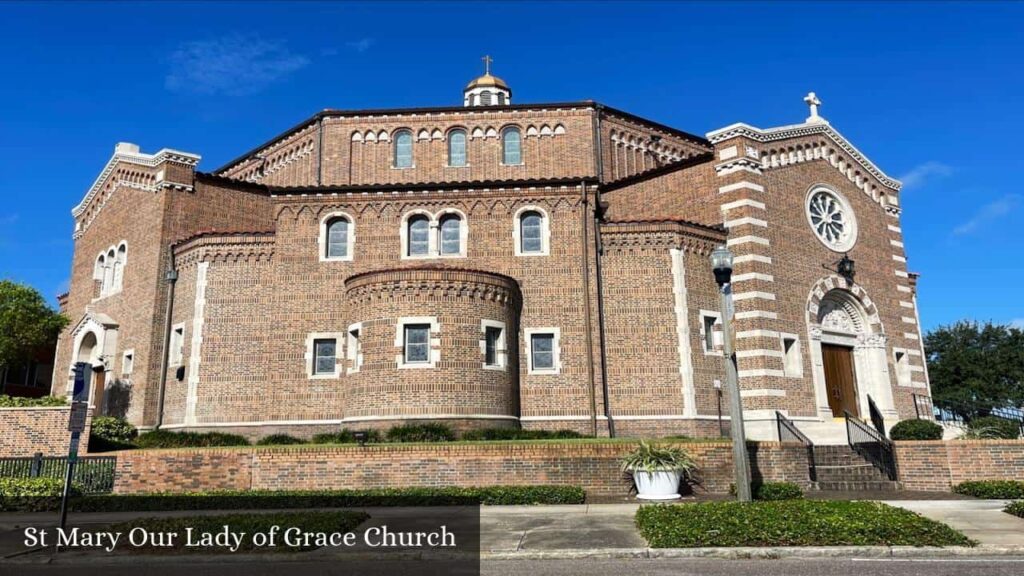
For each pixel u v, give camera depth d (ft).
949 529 42.91
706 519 45.32
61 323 105.91
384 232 94.48
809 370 93.61
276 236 94.22
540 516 53.78
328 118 119.65
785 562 38.04
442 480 65.92
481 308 85.10
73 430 47.85
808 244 99.35
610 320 90.53
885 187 114.42
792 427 76.89
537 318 90.74
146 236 103.81
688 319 90.12
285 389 89.45
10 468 67.10
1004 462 66.49
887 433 96.73
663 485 62.28
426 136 119.14
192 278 95.86
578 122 118.62
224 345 91.86
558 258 92.53
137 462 67.97
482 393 82.48
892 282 110.32
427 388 80.84
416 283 83.56
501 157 118.32
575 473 65.77
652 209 104.63
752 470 67.87
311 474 67.10
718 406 89.56
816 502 51.06
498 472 65.87
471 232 94.27
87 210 123.95
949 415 122.01
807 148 103.96
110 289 110.93
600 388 88.02
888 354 104.78
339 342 90.17
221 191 107.45
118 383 102.37
